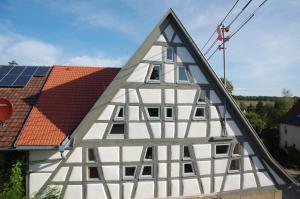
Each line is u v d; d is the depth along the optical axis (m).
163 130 15.19
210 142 15.79
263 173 16.56
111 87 14.64
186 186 15.41
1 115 14.62
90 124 14.39
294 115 36.12
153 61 15.19
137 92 14.94
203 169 15.68
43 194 13.98
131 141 14.82
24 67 19.22
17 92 16.67
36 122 14.66
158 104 15.17
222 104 16.00
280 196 16.64
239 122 16.19
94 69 18.83
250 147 16.39
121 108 14.80
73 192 14.26
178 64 15.50
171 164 15.26
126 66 14.82
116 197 14.62
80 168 14.30
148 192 14.96
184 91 15.52
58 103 15.71
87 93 16.50
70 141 13.91
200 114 15.88
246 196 16.23
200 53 15.45
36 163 14.09
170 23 15.45
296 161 30.86
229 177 16.06
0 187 13.95
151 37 15.16
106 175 14.56
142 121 14.97
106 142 14.55
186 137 15.47
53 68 18.83
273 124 44.09
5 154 14.17
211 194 15.75
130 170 14.91
